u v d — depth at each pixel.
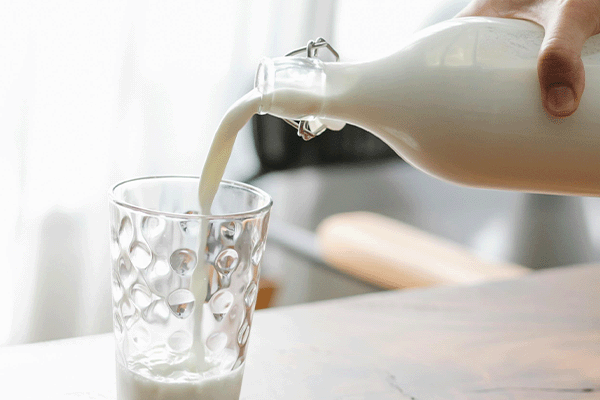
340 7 2.08
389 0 2.16
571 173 0.52
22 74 1.57
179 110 1.86
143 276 0.47
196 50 1.85
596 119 0.50
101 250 1.80
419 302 0.73
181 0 1.79
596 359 0.65
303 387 0.58
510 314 0.72
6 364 0.58
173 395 0.49
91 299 1.81
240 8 1.89
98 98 1.70
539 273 0.83
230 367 0.50
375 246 1.47
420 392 0.59
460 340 0.67
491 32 0.51
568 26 0.48
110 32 1.68
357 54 2.16
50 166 1.67
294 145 2.06
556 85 0.48
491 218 2.16
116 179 1.79
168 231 0.46
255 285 0.50
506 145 0.51
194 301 0.48
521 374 0.62
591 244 2.12
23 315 1.71
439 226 2.00
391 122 0.51
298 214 1.96
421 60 0.50
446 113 0.50
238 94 1.94
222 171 0.51
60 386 0.56
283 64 0.49
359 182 2.18
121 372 0.49
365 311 0.71
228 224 0.47
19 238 1.66
